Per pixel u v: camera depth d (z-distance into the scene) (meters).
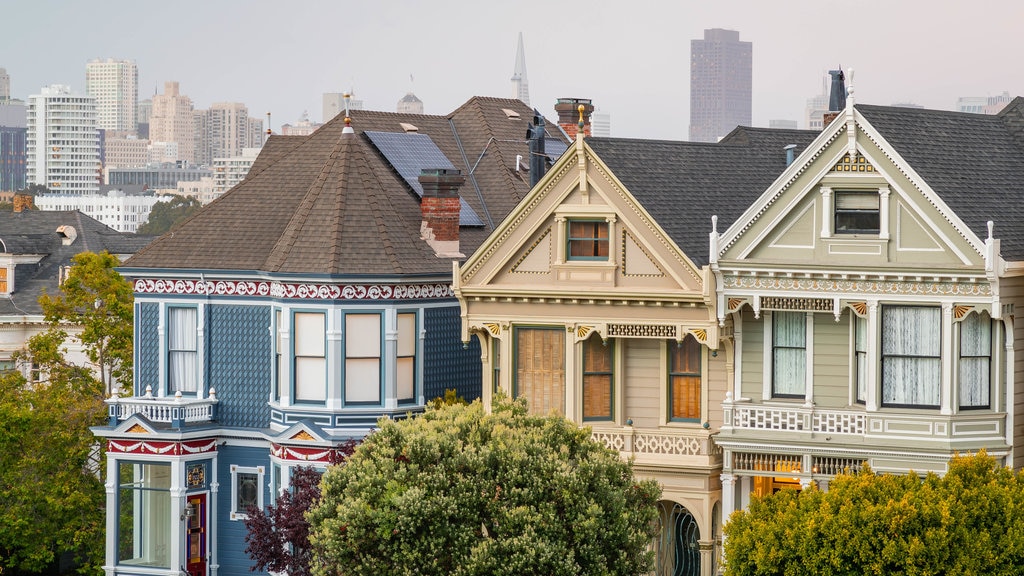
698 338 82.56
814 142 78.56
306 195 98.19
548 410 86.81
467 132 110.31
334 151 97.75
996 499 71.25
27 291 164.38
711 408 84.38
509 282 87.31
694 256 82.94
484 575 75.31
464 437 79.56
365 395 93.50
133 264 99.38
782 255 79.81
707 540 83.44
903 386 78.19
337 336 92.88
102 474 112.50
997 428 77.88
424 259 95.12
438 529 75.81
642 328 84.38
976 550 70.06
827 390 80.75
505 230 87.06
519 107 115.75
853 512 71.69
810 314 80.81
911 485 73.00
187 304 98.81
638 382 85.94
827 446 79.31
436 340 95.81
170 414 96.62
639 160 86.94
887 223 77.56
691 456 83.62
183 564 96.69
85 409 112.12
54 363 123.81
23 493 110.00
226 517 97.94
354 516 75.88
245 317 97.44
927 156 79.38
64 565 119.06
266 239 98.00
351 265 92.69
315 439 92.75
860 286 78.19
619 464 79.31
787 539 72.62
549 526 75.81
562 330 86.50
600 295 84.62
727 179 90.19
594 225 85.56
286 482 93.94
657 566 85.88
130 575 97.81
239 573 97.75
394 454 78.69
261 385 97.00
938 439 77.25
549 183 86.12
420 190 99.31
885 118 80.00
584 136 85.12
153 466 98.69
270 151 106.12
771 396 81.88
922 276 76.62
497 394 82.94
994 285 75.56
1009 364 77.75
